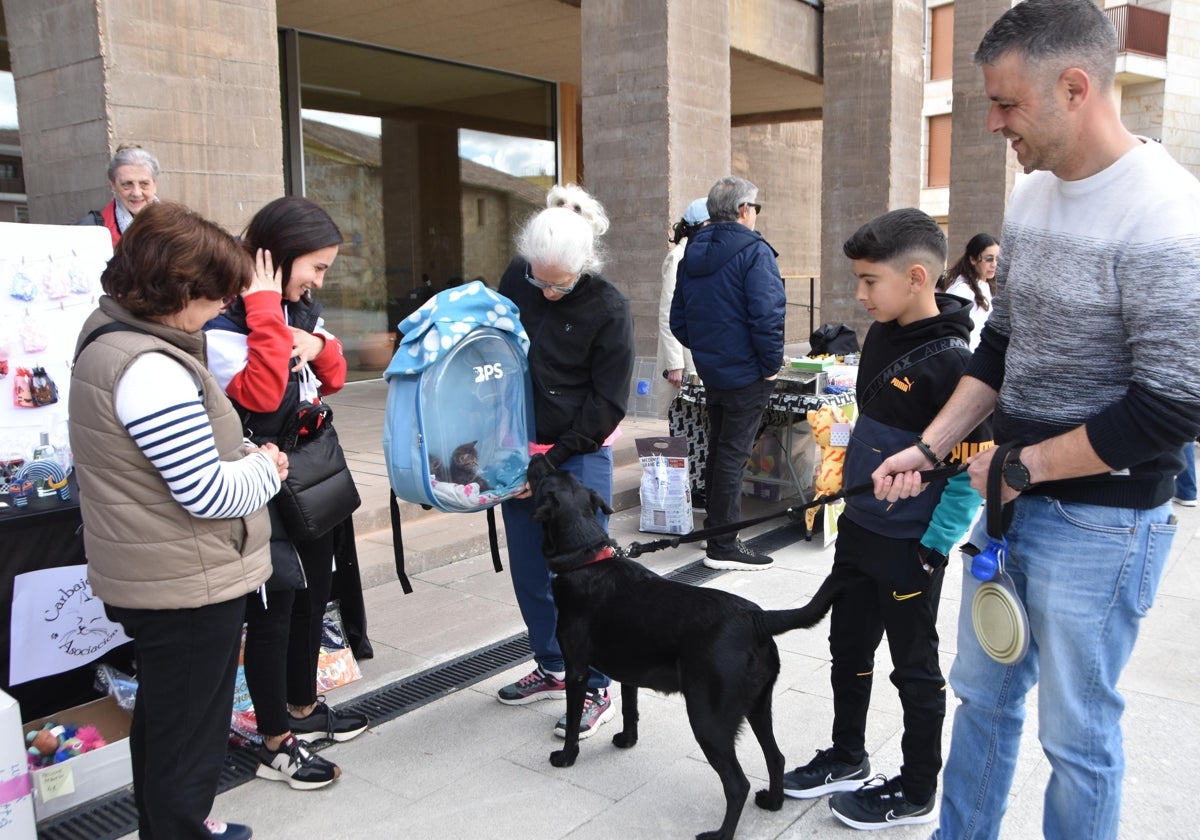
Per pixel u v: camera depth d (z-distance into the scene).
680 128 7.60
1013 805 2.61
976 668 2.08
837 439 4.98
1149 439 1.62
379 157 9.88
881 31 10.17
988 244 5.16
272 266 2.48
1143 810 2.58
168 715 2.01
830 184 10.86
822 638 3.82
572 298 2.87
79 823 2.52
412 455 2.68
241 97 4.85
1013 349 1.93
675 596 2.48
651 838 2.47
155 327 1.91
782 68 10.29
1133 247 1.65
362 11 8.28
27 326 2.71
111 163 3.71
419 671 3.50
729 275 4.49
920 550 2.30
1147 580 1.80
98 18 4.28
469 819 2.56
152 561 1.91
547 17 8.59
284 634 2.65
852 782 2.65
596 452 3.00
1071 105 1.67
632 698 2.89
